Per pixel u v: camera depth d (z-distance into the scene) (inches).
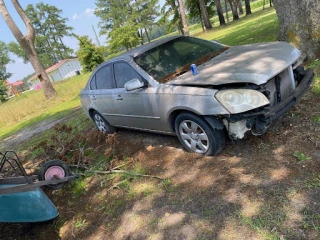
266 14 1076.5
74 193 171.2
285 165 121.6
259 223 98.7
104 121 235.0
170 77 159.9
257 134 131.9
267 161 127.9
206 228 105.1
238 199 112.7
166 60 174.4
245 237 95.7
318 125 139.3
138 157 178.5
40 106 637.9
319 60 219.3
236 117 123.4
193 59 173.6
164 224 115.6
